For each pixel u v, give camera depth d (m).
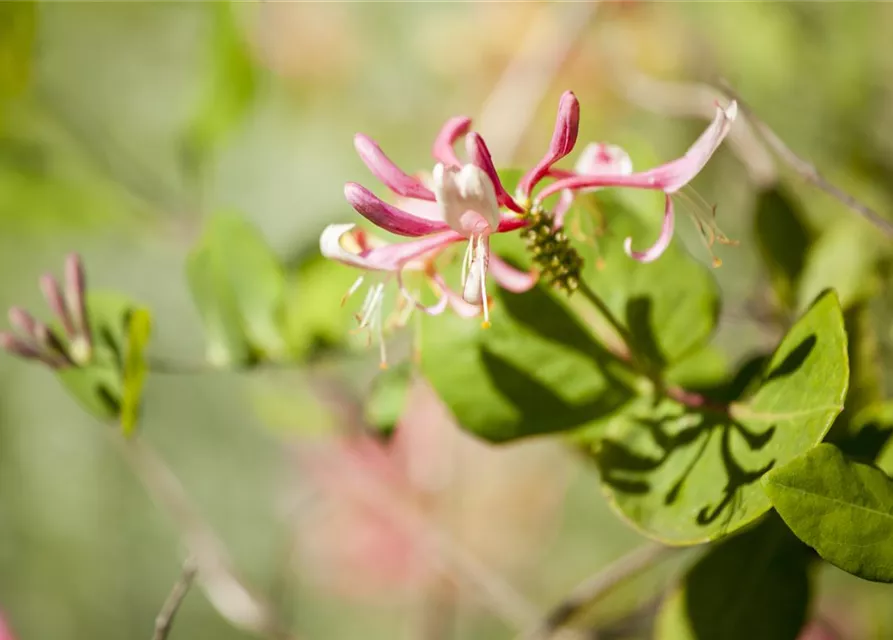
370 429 0.52
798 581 0.42
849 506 0.37
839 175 0.56
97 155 0.63
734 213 0.65
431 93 0.81
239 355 0.50
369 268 0.39
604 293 0.43
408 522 0.68
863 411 0.42
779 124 0.67
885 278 0.48
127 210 0.61
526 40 0.75
